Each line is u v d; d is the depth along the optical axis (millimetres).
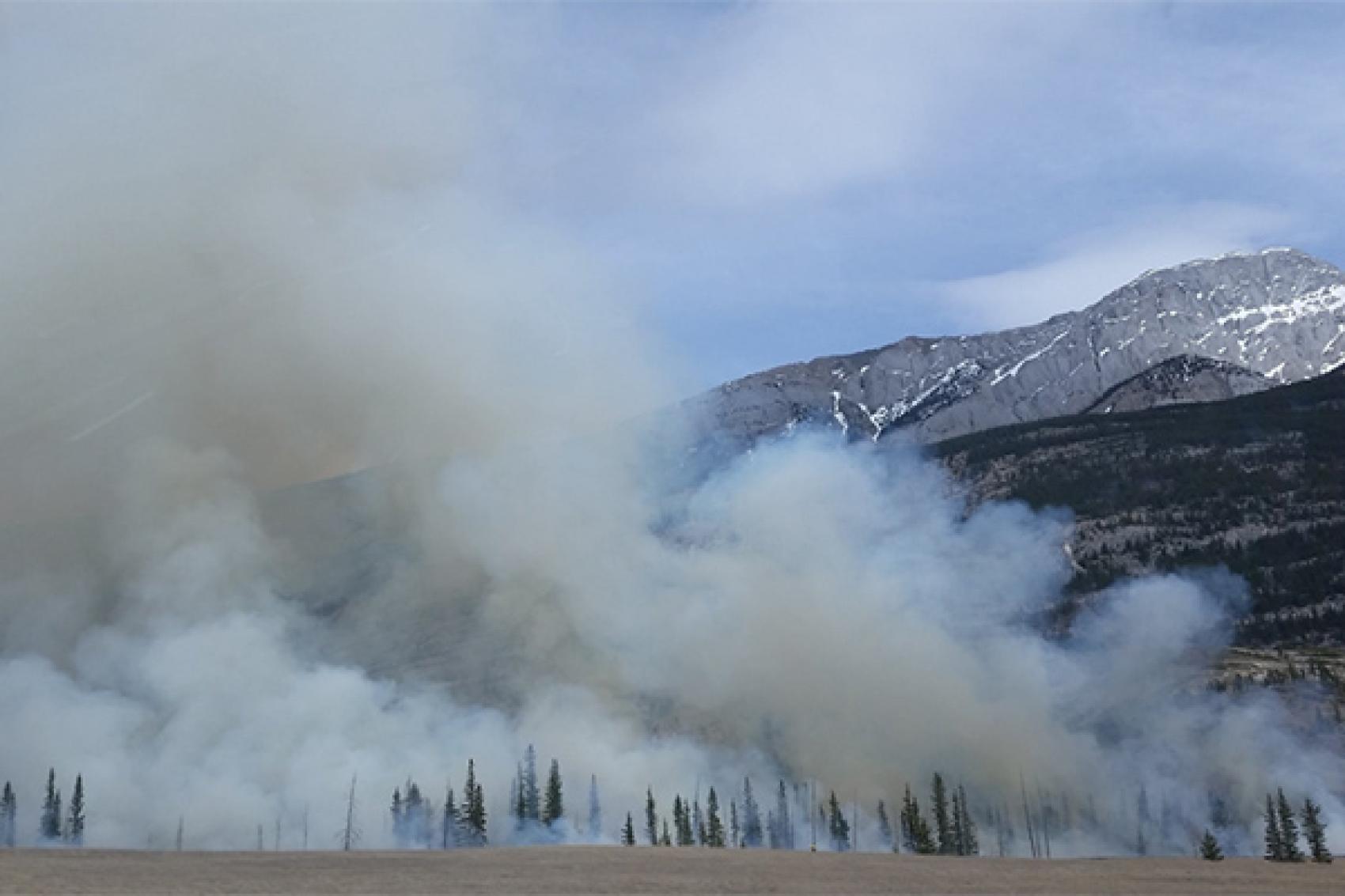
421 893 97875
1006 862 143250
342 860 123750
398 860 124562
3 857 111125
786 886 110688
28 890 89875
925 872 125250
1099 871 133000
